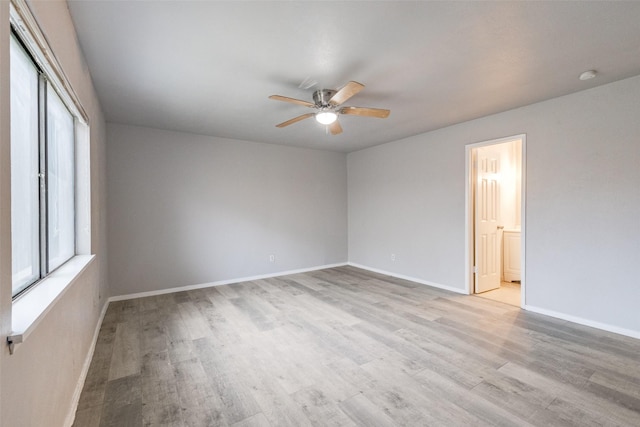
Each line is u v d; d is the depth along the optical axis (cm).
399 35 204
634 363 232
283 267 548
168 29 195
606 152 288
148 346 269
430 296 411
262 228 525
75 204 242
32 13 117
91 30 195
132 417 179
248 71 254
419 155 477
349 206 630
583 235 305
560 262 321
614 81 281
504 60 239
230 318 335
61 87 173
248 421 175
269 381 215
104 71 251
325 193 603
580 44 216
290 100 266
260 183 523
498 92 304
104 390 205
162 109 347
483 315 337
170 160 440
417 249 486
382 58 234
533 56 232
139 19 184
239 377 220
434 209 457
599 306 296
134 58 232
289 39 208
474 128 399
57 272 179
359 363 238
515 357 244
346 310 357
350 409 185
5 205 93
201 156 466
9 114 97
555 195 323
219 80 271
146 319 332
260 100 320
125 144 408
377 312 350
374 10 178
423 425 171
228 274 490
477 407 185
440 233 449
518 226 513
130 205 412
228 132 453
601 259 294
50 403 138
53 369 143
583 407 183
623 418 174
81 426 171
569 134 312
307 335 290
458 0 169
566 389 201
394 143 520
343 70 254
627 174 277
